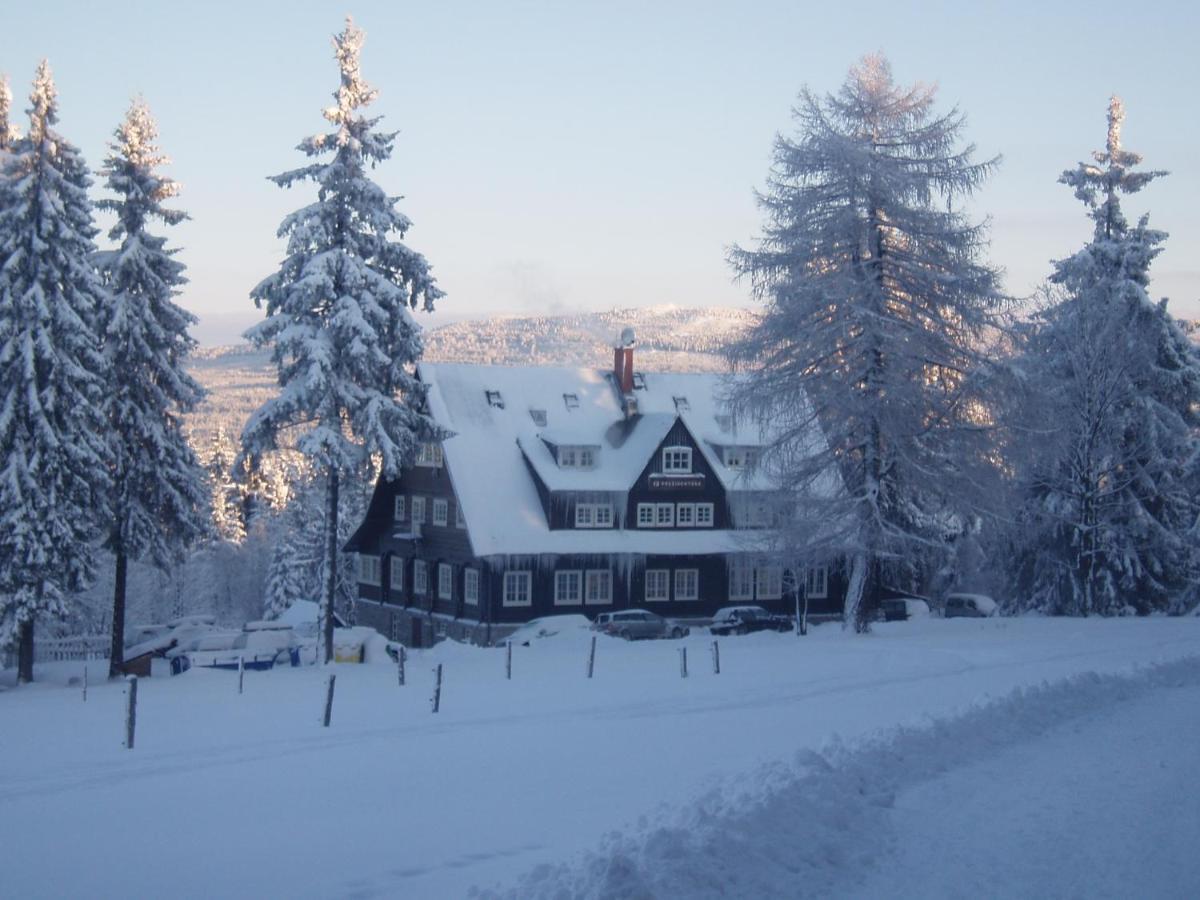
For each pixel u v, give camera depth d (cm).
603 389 6222
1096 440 4997
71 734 2088
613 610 5506
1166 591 5162
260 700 2595
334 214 3781
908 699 2109
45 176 3622
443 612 5747
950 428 3716
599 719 1970
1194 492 5159
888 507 3772
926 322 3731
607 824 1139
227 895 938
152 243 3947
